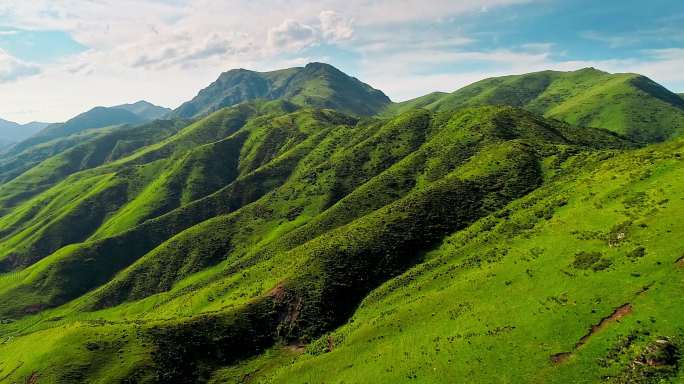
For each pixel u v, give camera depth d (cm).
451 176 13800
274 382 7412
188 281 16300
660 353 4131
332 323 9281
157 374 8125
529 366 4903
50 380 7881
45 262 19725
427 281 8619
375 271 10275
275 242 16188
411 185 16388
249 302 10081
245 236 18262
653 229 5975
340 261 10519
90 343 8762
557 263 6550
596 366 4488
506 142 15050
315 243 12581
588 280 5772
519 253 7500
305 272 10400
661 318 4566
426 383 5400
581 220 7356
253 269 13062
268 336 9344
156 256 18038
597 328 4953
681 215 5925
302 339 9062
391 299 8756
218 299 11875
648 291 5019
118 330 9256
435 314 7044
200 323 9369
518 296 6284
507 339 5462
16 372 8369
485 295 6788
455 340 5966
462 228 10956
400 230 11156
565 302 5600
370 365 6469
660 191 6756
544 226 7988
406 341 6650
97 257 19975
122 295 16738
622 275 5497
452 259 9219
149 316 13312
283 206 19838
